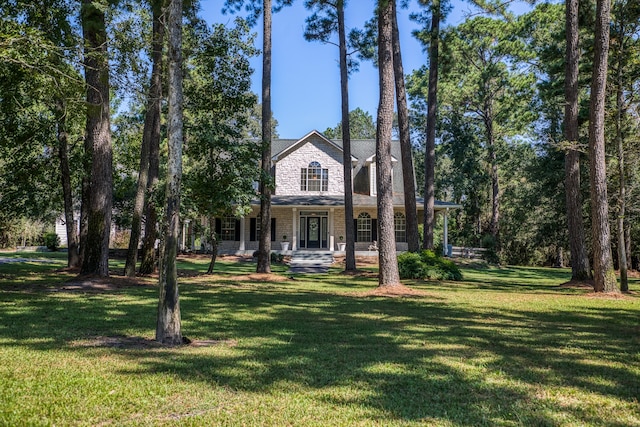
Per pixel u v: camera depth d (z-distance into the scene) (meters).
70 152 19.64
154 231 17.58
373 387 4.60
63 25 11.42
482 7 17.80
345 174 20.89
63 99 10.73
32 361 5.33
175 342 6.45
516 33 27.83
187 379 4.75
